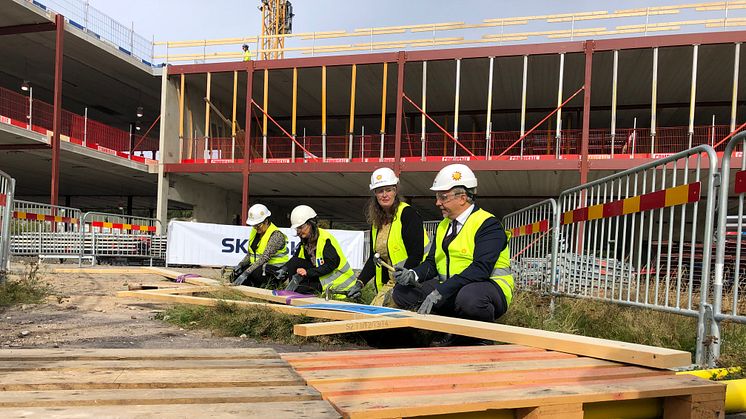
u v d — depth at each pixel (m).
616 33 14.61
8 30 15.98
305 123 24.31
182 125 18.08
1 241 6.80
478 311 3.84
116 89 21.33
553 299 5.92
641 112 20.56
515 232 8.25
